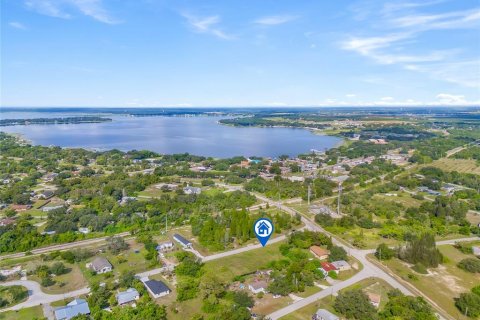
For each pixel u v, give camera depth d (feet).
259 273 441.27
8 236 542.16
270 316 354.33
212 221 563.07
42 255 488.02
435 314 363.97
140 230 587.27
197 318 342.64
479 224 624.59
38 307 372.99
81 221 612.70
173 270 447.01
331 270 445.78
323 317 344.90
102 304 373.40
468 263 463.42
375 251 516.73
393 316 345.51
